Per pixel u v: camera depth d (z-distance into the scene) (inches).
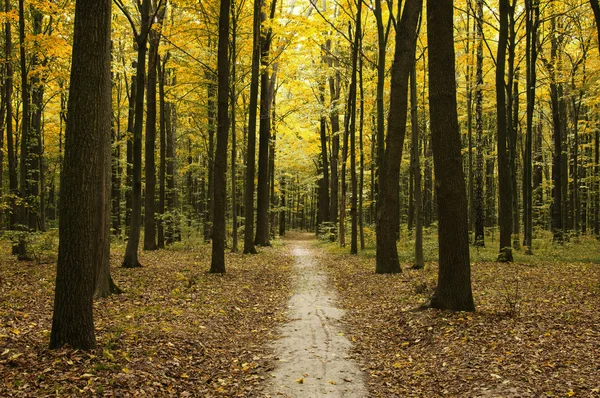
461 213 324.5
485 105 944.3
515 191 794.2
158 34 652.1
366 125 1028.5
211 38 784.3
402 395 207.2
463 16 855.1
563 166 1059.9
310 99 1000.9
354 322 346.6
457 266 325.7
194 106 884.0
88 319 225.0
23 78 553.6
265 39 844.6
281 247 1081.4
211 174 1019.9
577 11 703.7
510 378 206.8
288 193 1897.1
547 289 399.2
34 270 478.3
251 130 797.2
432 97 325.4
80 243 219.6
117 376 200.7
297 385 221.3
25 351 214.5
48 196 1402.6
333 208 1170.0
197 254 759.7
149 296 384.5
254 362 255.3
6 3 563.8
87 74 214.4
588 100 781.3
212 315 341.7
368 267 626.8
